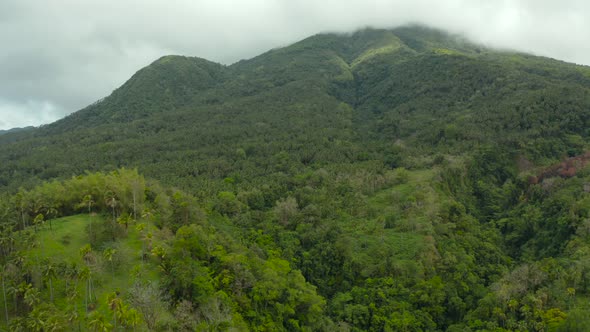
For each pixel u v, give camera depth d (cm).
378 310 9156
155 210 10306
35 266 6800
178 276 7106
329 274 10819
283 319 8100
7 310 6319
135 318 5881
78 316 6112
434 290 9494
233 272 8125
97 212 9919
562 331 7525
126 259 7894
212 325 6375
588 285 8819
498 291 9050
